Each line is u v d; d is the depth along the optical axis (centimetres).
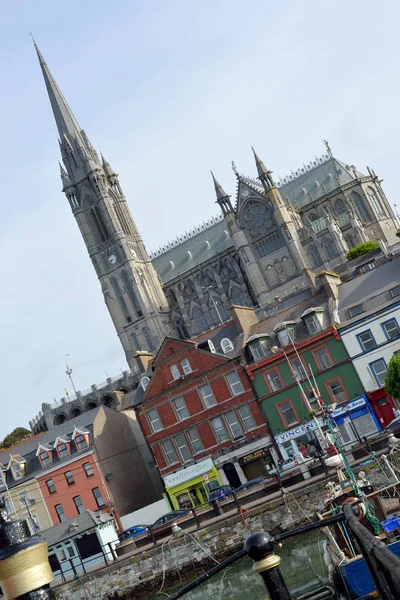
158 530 6781
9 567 721
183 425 9919
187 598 5572
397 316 8825
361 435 8850
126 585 6038
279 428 9331
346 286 9725
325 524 842
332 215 19900
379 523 3612
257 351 9538
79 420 10956
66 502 10444
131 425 11212
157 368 10100
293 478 6488
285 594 751
